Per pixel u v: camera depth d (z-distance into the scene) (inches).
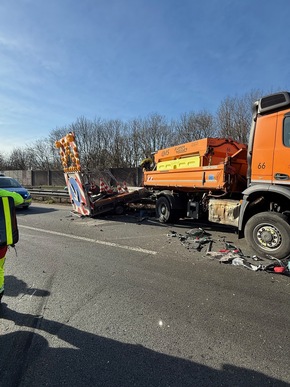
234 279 161.6
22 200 129.9
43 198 622.5
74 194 397.4
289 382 83.4
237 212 246.8
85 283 155.6
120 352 97.2
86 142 1485.0
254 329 111.0
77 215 399.9
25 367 89.9
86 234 279.4
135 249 223.8
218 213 265.4
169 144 1358.3
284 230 191.9
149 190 409.7
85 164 1439.5
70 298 137.4
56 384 82.5
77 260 195.6
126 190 428.5
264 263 189.6
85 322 116.0
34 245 235.9
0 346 100.7
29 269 177.6
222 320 117.6
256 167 212.1
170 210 334.0
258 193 211.9
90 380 84.2
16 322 116.3
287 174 193.9
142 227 317.1
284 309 126.9
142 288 148.9
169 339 104.5
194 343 102.0
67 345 101.0
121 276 165.9
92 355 95.7
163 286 151.6
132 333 108.3
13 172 1270.9
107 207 390.0
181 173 315.3
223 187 256.2
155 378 85.0
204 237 261.0
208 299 136.5
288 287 150.6
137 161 1419.8
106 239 257.9
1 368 89.5
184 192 341.4
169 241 250.2
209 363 91.7
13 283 155.9
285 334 107.6
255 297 138.6
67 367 89.8
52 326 113.1
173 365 90.7
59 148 397.4
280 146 197.0
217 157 295.0
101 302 133.3
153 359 93.6
